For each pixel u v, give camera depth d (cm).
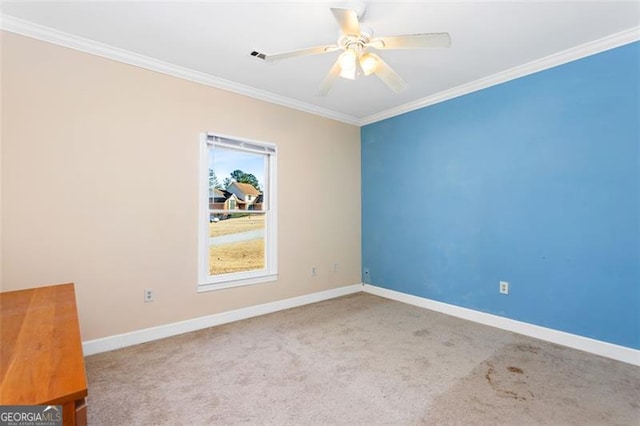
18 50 221
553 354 246
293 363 233
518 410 177
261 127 348
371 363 233
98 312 252
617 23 219
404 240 396
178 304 291
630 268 232
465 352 251
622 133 235
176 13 208
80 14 209
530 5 199
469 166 329
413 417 172
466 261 333
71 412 76
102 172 254
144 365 229
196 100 302
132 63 266
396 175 405
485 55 264
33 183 227
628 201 233
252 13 208
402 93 348
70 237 241
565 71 262
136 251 270
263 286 350
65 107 239
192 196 299
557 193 268
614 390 196
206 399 188
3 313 142
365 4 197
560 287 267
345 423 167
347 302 394
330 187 416
